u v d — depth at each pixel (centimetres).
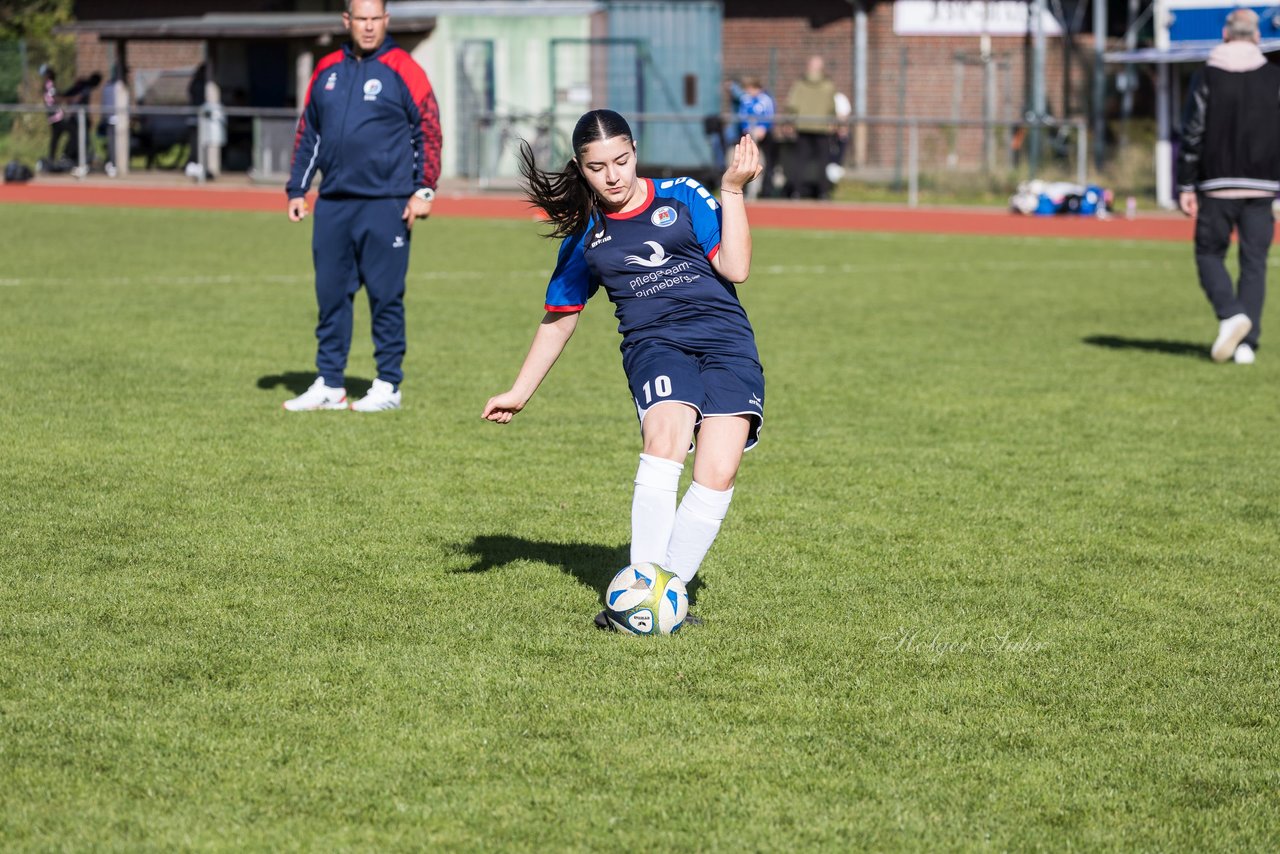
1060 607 1045
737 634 964
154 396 1736
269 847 670
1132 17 5672
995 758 781
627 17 5612
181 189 5447
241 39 6000
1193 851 687
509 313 2572
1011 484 1415
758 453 1531
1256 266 2141
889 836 691
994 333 2445
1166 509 1334
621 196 954
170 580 1049
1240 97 2091
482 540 1174
